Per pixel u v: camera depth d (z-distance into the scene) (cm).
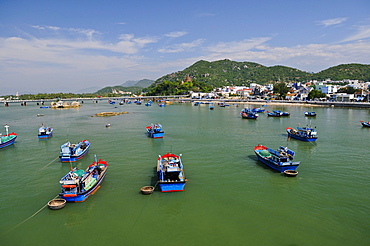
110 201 3828
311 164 5444
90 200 3859
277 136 8500
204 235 3034
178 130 9800
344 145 7119
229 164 5428
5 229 3222
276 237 2988
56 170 5288
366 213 3481
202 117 14362
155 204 3738
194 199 3875
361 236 3000
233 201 3816
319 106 19700
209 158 5866
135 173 4925
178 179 4350
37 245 2927
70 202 3800
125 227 3212
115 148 6912
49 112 18388
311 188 4241
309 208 3616
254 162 5559
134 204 3744
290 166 4819
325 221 3297
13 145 7550
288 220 3325
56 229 3209
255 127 10469
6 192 4225
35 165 5631
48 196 4072
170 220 3344
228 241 2922
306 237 2988
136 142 7644
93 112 18125
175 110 19562
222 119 13325
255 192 4100
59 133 9331
